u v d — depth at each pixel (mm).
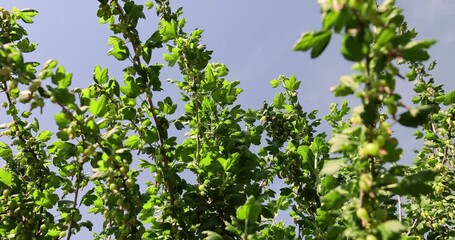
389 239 2270
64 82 2961
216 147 4629
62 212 4156
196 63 5215
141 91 4246
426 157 5547
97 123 3377
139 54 4234
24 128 4383
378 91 2260
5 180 4094
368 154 2352
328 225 3316
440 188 4867
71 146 3664
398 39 2254
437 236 5016
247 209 2951
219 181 4195
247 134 4742
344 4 2057
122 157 3348
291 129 5594
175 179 4012
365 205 2475
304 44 2182
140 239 3785
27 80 2820
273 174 5285
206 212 4078
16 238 3891
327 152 4562
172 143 4266
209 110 5086
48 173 4422
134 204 3559
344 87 2367
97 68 4328
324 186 3805
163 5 5297
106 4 4203
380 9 2324
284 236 4742
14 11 5074
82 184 4066
